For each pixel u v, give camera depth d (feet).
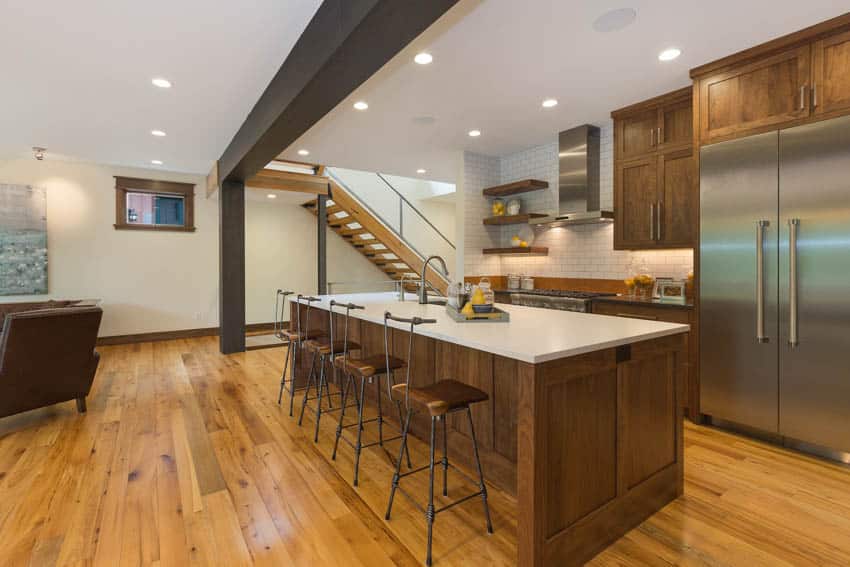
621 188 13.32
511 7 7.88
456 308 8.88
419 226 26.40
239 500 7.22
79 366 11.12
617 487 6.23
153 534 6.30
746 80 9.47
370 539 6.21
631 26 8.53
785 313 8.87
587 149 14.43
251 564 5.69
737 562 5.70
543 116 13.60
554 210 16.33
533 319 8.16
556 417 5.42
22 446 9.34
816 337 8.46
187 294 22.48
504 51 9.50
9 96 11.43
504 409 7.47
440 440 8.97
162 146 16.46
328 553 5.91
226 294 18.57
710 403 10.18
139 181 21.04
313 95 8.88
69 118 13.17
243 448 9.29
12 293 18.30
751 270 9.38
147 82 10.63
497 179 18.54
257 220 25.84
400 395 6.79
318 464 8.54
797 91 8.71
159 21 7.99
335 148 17.11
